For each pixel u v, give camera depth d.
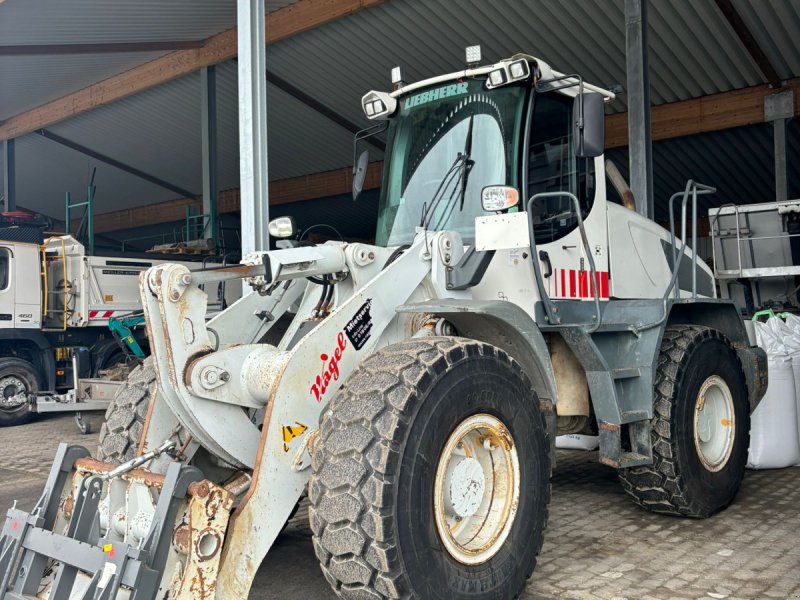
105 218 23.28
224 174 19.16
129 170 19.34
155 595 2.50
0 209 18.64
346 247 3.50
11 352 10.53
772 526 4.16
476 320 3.42
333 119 15.09
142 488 2.83
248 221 6.68
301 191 18.08
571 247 3.96
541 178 3.84
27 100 15.70
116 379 9.58
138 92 14.59
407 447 2.71
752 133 12.22
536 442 3.23
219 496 2.62
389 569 2.59
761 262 8.31
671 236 4.72
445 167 3.91
